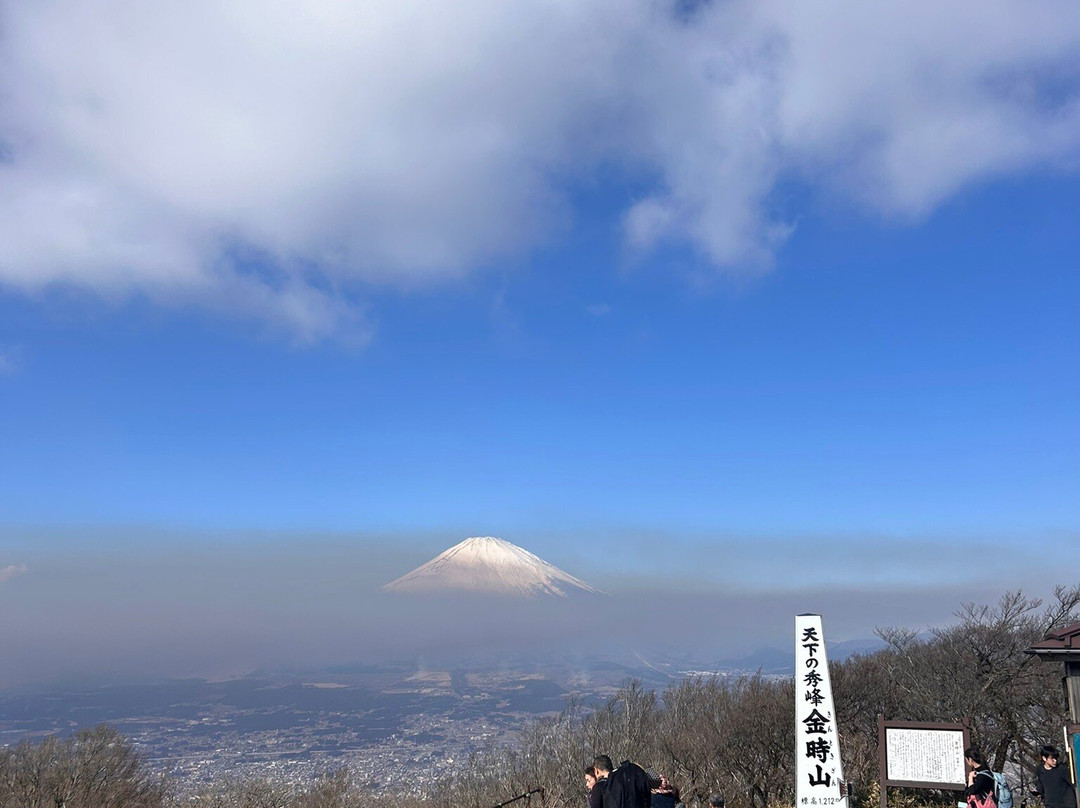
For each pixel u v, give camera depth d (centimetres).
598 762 1112
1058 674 2392
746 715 2580
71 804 3281
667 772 2595
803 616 1631
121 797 3541
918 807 2045
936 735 1653
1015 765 2647
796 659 1614
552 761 3556
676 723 3591
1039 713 2481
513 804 2992
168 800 4097
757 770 2500
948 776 1627
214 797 4228
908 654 2827
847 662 3306
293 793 4369
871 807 2062
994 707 2425
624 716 3825
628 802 1048
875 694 2795
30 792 3262
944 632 2811
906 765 1658
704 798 2344
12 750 3572
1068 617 2473
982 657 2495
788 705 2494
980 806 1337
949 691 2511
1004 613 2547
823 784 1544
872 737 2606
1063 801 1370
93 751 3612
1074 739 1494
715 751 2598
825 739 1561
